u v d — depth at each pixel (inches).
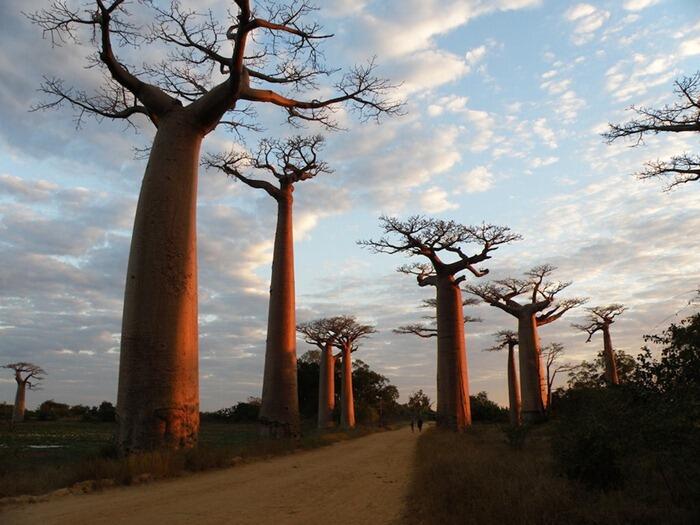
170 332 462.0
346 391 1843.0
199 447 470.9
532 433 849.5
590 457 290.0
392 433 1467.8
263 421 789.2
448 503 257.1
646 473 295.6
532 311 1483.8
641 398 283.1
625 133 621.3
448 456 457.1
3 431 1631.4
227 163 863.7
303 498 308.7
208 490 334.3
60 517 245.1
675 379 273.0
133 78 522.9
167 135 506.3
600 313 1653.5
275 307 820.0
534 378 1437.0
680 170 625.3
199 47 591.5
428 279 1111.6
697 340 268.4
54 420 2805.1
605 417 295.3
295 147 864.3
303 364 2450.8
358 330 1846.7
